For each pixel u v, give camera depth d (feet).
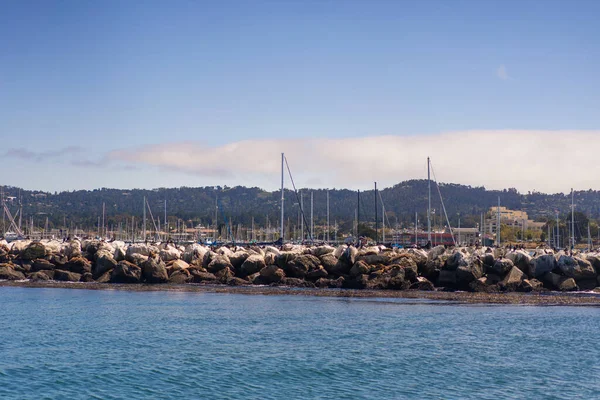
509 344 158.81
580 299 233.76
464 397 116.06
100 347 152.87
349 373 130.62
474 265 256.93
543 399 115.55
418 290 258.98
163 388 119.44
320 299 236.43
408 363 138.92
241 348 152.05
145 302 229.66
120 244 327.06
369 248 278.46
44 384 121.39
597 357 146.41
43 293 255.91
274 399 113.70
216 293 254.47
